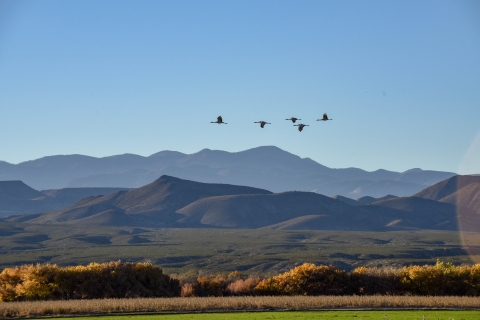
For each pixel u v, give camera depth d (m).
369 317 67.44
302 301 80.69
